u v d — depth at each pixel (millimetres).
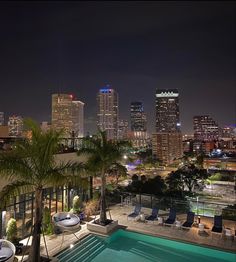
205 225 13688
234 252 10789
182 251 11664
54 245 11508
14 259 9805
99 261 10688
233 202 44781
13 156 8852
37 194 9219
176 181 45531
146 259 10898
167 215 15359
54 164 9695
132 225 13867
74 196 15977
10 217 11578
